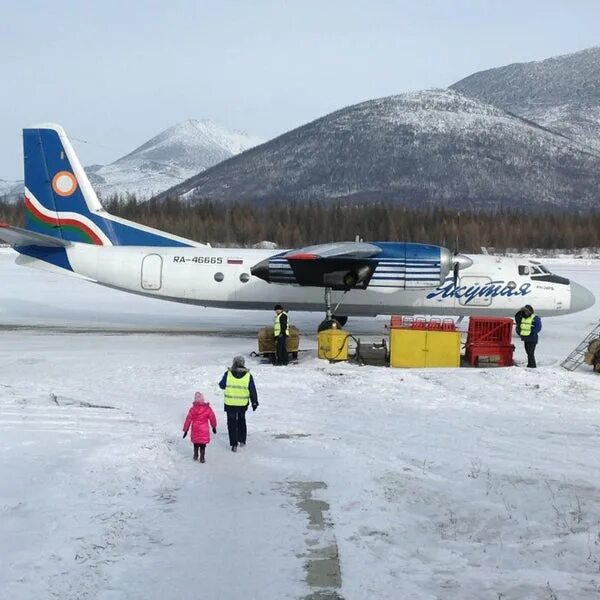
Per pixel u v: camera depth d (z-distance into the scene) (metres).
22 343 24.61
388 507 9.24
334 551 7.80
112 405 15.55
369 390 17.25
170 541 7.99
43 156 27.38
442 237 110.69
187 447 12.12
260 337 21.77
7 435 12.45
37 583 6.84
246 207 124.00
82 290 44.03
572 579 7.06
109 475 10.12
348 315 27.25
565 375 18.56
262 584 6.96
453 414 14.92
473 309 26.36
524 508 9.13
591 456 11.62
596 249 106.25
